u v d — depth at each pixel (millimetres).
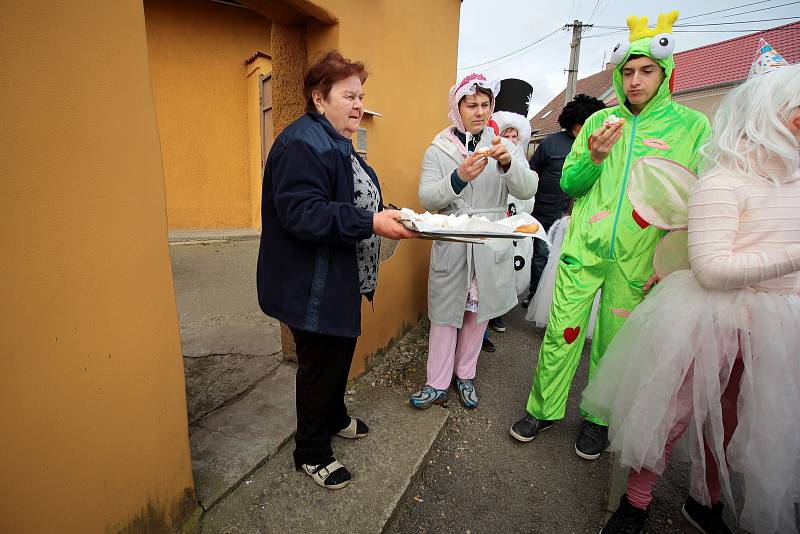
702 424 1504
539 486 2061
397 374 2816
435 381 2494
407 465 1975
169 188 6602
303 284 1511
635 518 1668
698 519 1801
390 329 3076
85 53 998
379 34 2504
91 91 1021
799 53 13016
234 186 7098
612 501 1967
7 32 849
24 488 964
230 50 6688
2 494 923
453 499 1954
